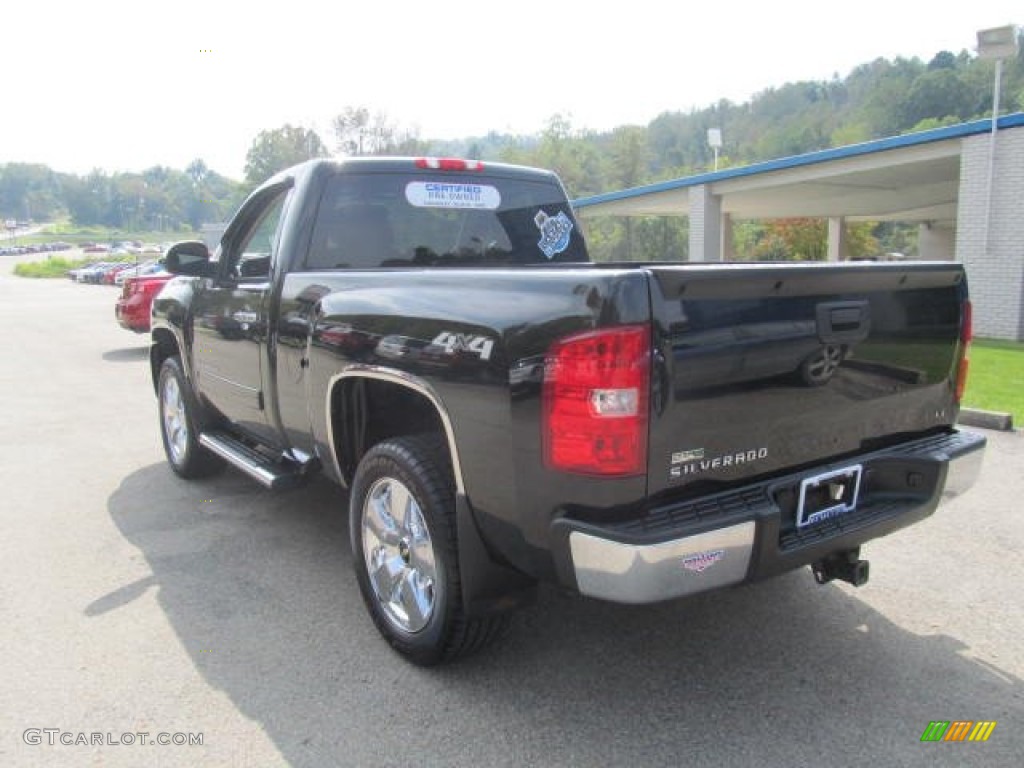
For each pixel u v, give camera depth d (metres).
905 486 3.02
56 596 3.80
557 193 4.84
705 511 2.44
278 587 3.88
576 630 3.40
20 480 5.76
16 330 18.30
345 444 3.55
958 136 13.62
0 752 2.62
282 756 2.59
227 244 4.70
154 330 5.72
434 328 2.79
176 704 2.89
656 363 2.30
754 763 2.53
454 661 3.07
